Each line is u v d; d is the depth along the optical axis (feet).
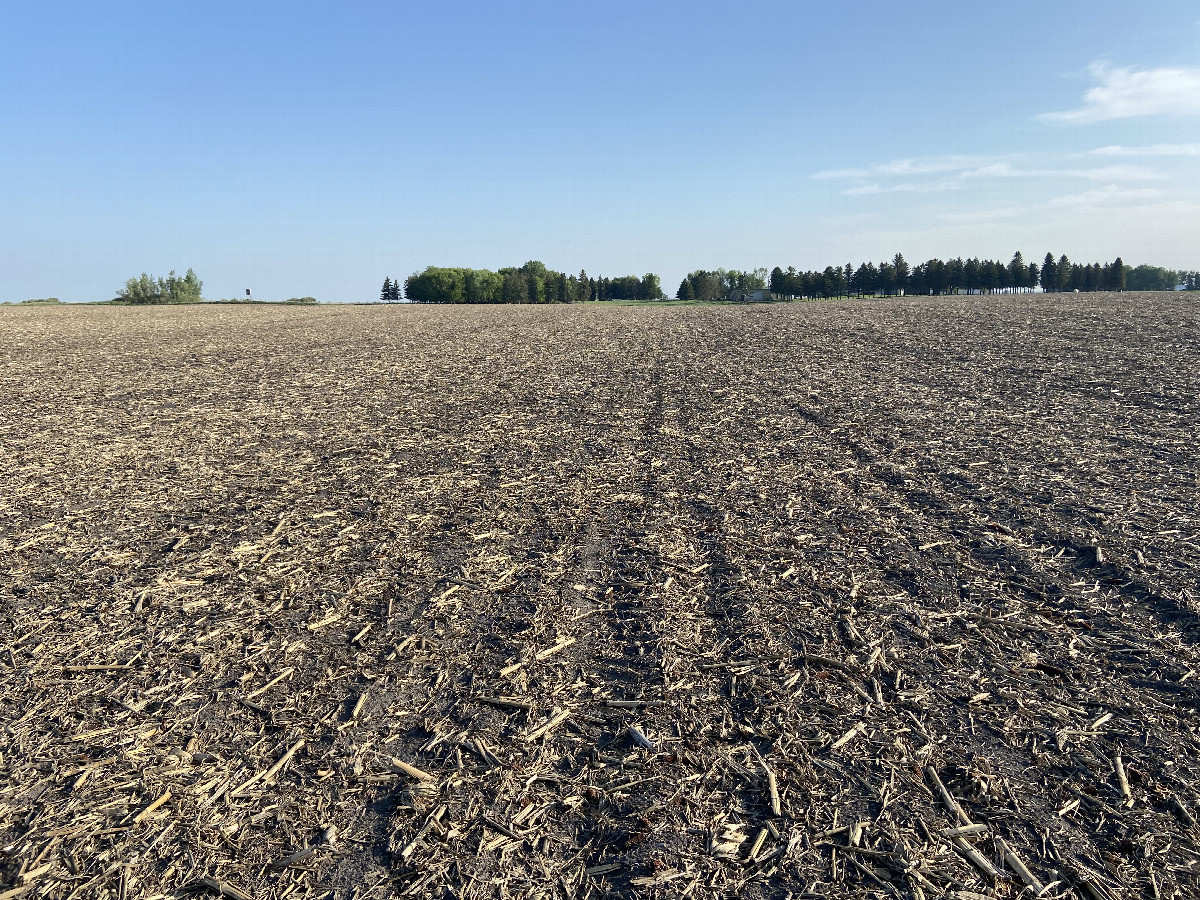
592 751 11.21
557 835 9.64
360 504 22.50
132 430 32.81
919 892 8.57
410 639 14.57
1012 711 11.69
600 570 17.37
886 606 15.10
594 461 26.61
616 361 53.16
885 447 26.96
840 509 20.70
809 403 35.68
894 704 11.98
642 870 9.02
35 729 12.07
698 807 10.01
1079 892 8.49
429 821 9.91
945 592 15.57
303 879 9.06
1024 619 14.35
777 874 8.91
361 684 13.12
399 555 18.62
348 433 31.86
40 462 27.61
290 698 12.77
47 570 18.03
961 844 9.23
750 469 24.88
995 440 27.30
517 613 15.46
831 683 12.59
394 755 11.27
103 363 55.57
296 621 15.42
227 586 17.07
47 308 141.38
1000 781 10.23
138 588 17.02
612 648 14.02
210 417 35.53
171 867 9.28
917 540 18.29
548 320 96.07
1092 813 9.62
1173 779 10.09
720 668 13.20
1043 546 17.52
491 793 10.40
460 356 57.98
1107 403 32.91
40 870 9.26
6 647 14.56
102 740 11.76
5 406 38.81
